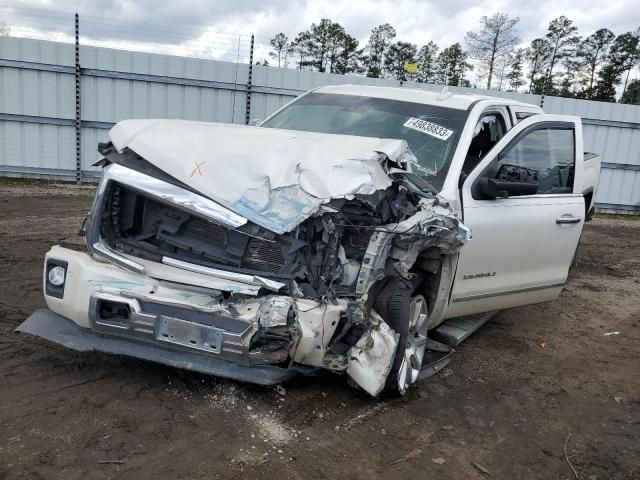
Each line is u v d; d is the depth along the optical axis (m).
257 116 13.29
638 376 4.82
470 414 3.81
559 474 3.23
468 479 3.07
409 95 5.12
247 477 2.81
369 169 3.49
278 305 3.04
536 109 5.61
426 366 4.27
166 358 3.26
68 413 3.19
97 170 12.78
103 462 2.80
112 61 12.31
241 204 3.20
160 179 3.33
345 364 3.41
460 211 4.13
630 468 3.36
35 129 12.27
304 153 3.51
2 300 4.88
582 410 4.09
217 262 3.29
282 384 3.76
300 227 3.25
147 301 3.17
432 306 4.27
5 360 3.75
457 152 4.35
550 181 5.18
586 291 7.56
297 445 3.15
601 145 14.90
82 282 3.29
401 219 3.54
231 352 3.04
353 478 2.93
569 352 5.25
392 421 3.56
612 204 15.42
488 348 5.14
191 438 3.08
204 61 12.72
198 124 3.96
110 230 3.46
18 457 2.77
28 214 8.83
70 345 3.36
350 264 3.40
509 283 4.80
